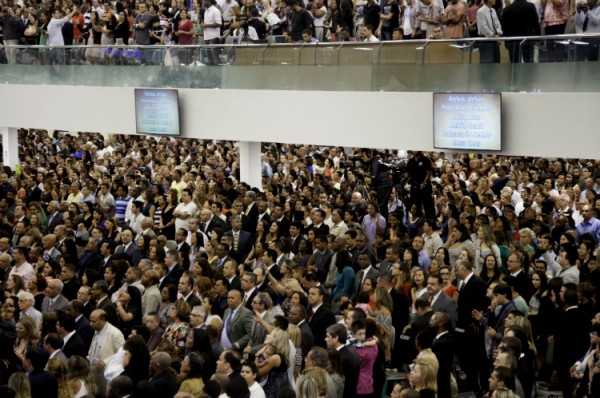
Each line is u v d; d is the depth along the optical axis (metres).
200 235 20.55
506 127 21.70
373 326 13.84
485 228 18.47
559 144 20.97
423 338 13.12
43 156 34.09
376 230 21.92
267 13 29.80
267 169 31.14
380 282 16.17
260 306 15.00
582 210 21.11
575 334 14.85
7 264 19.78
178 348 14.38
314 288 15.41
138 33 31.75
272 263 18.72
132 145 37.75
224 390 11.61
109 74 30.48
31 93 32.91
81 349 14.74
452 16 24.14
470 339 15.87
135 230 23.80
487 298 16.08
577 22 22.20
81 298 16.39
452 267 17.77
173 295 16.33
